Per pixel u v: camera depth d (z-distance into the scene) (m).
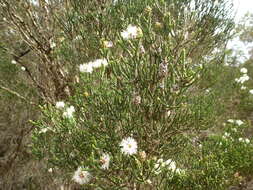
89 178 2.06
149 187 2.55
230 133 4.78
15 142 6.34
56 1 3.97
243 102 6.10
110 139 2.18
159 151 2.43
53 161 2.38
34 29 3.92
